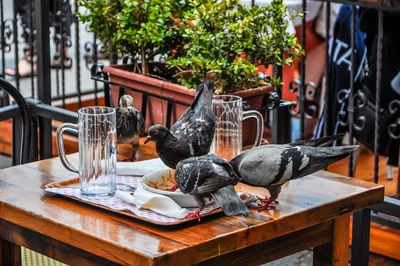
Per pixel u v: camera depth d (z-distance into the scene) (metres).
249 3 2.57
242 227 1.46
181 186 1.47
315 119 4.23
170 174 1.68
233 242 1.44
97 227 1.46
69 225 1.47
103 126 1.59
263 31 2.20
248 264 1.56
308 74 4.01
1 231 1.73
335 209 1.64
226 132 1.79
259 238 1.49
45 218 1.51
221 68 2.13
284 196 1.66
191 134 1.66
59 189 1.65
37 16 2.74
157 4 2.36
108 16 2.51
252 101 2.23
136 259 1.34
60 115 2.71
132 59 2.60
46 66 2.82
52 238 1.59
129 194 1.56
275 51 2.20
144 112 2.38
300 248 1.68
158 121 2.35
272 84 2.27
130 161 1.98
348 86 3.45
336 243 1.76
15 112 2.54
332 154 1.48
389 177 3.76
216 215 1.52
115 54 2.72
